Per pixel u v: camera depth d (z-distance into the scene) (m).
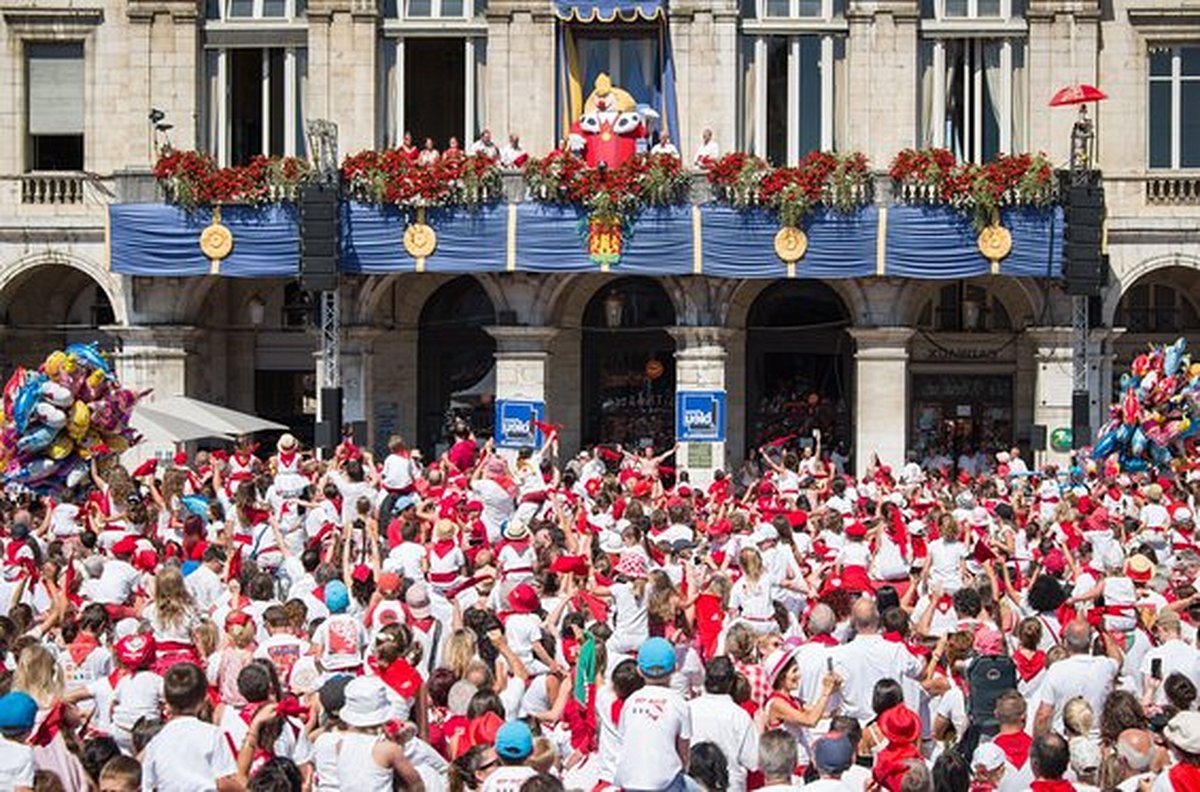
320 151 40.72
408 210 41.06
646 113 42.38
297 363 46.72
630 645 18.67
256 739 13.23
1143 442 35.22
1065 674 15.60
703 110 42.94
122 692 15.12
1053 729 15.41
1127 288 42.78
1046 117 42.84
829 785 12.25
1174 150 43.41
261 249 41.50
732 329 42.72
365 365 43.06
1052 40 42.78
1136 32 43.19
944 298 45.62
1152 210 43.03
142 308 43.00
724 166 40.78
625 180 40.59
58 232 43.47
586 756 16.19
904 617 16.20
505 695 16.25
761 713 15.32
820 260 40.91
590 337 45.59
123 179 42.25
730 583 20.02
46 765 12.56
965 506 26.98
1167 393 35.06
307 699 14.88
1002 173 40.41
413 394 45.94
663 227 40.91
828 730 14.00
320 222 39.72
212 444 44.03
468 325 45.84
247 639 15.65
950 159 40.66
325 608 19.19
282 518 25.34
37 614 19.48
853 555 22.14
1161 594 20.66
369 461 31.30
